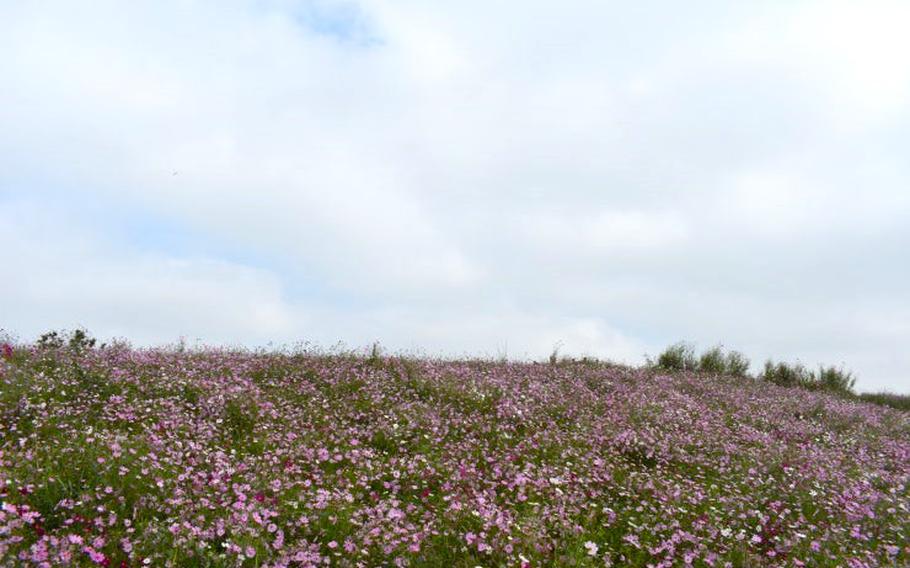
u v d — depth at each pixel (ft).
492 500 25.93
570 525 23.70
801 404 64.59
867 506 30.07
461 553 21.22
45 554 16.66
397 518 23.16
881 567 23.59
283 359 53.93
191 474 26.04
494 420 41.01
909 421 65.00
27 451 24.76
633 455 37.27
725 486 31.68
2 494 20.12
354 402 41.78
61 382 37.32
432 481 28.73
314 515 22.67
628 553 22.75
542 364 67.21
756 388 73.67
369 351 58.23
